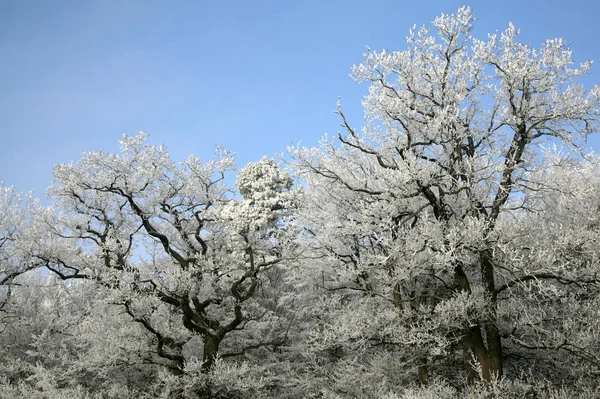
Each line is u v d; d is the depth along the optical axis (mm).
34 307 18359
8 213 18156
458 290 12281
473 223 11008
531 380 12164
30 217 18438
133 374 16297
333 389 13844
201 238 17422
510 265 11453
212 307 17984
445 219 12711
